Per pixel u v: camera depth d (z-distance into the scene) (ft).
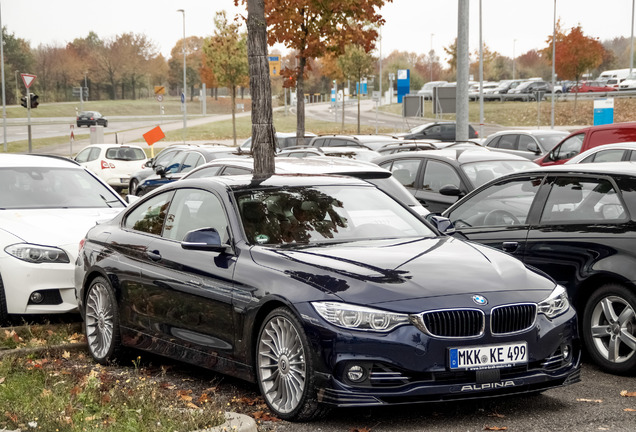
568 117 206.59
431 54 486.38
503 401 20.94
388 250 20.88
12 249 30.14
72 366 25.59
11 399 20.02
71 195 35.73
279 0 85.40
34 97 127.75
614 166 25.82
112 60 524.52
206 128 252.21
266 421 19.27
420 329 18.02
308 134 99.96
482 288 18.92
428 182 45.47
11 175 35.73
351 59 187.42
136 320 24.57
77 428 17.16
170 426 17.35
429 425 18.81
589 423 18.86
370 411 20.03
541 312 19.33
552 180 26.73
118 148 103.71
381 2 85.61
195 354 22.31
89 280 27.07
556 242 25.44
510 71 517.96
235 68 178.29
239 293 20.54
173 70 567.18
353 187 24.70
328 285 18.78
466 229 28.40
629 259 23.45
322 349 18.22
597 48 202.80
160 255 23.67
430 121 239.91
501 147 88.84
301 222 22.36
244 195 22.93
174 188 25.11
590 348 24.48
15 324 31.30
